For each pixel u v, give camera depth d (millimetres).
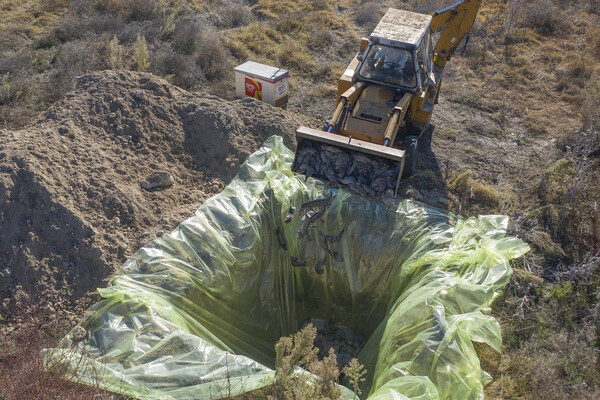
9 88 10375
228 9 14625
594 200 8742
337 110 7695
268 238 7328
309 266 7727
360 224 7438
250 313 7121
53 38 12625
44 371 4668
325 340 7895
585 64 13023
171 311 5742
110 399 4738
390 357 5691
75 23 13023
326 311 8156
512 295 7000
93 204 6938
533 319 6699
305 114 10766
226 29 14094
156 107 8953
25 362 4746
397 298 6996
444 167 9508
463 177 8852
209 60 12180
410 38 7980
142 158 8172
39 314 5816
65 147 7559
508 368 6090
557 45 14086
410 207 7594
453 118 11016
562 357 6262
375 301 7742
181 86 11320
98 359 5133
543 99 11867
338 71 12328
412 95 8281
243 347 6734
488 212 8492
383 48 8078
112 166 7762
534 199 8766
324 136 7098
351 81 8531
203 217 6895
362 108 8023
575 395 5855
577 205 8602
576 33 14844
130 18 14141
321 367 4488
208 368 5055
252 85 10586
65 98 8695
